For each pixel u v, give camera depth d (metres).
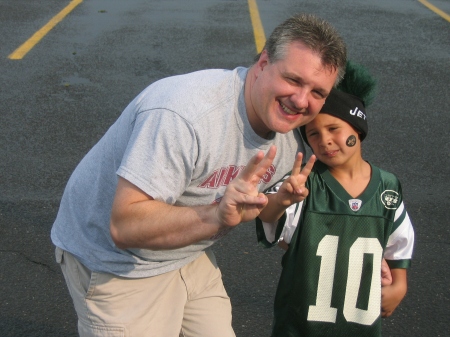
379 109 3.64
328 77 1.19
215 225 1.13
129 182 1.16
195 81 1.22
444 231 2.47
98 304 1.38
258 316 2.01
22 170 2.84
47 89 3.78
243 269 2.21
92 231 1.36
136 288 1.38
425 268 2.25
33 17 5.31
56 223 1.44
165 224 1.14
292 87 1.18
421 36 5.11
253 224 2.45
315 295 1.38
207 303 1.45
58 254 1.44
